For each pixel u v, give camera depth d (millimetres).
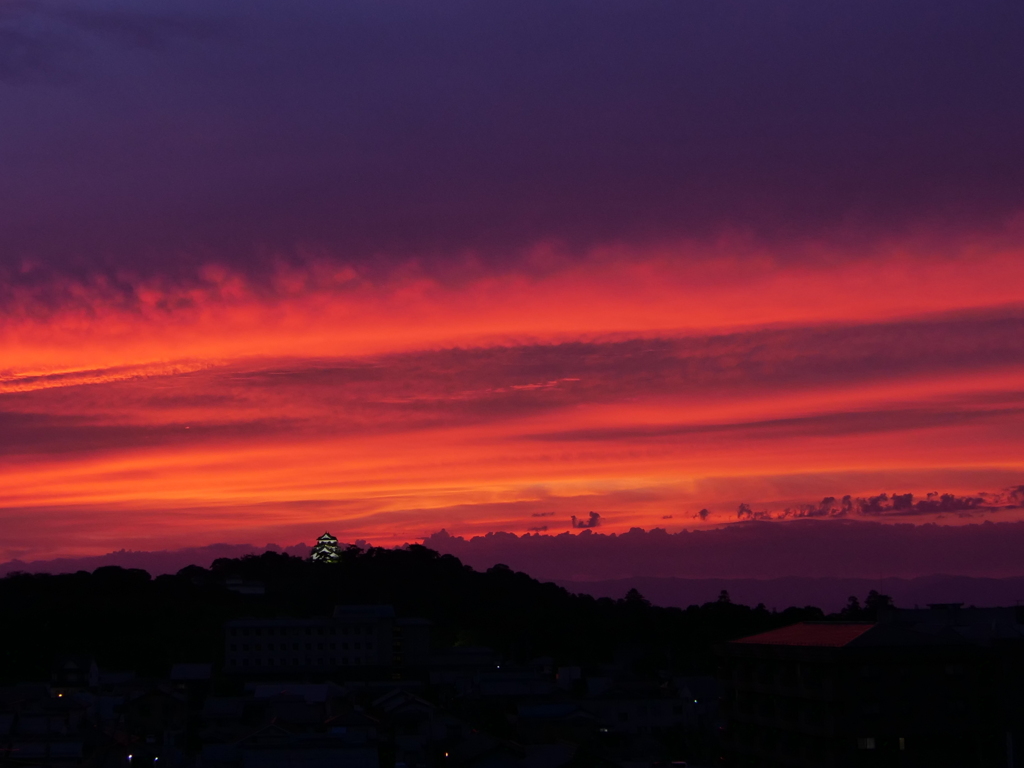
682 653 151875
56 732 80500
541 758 75938
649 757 85438
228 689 121875
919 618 72438
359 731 75562
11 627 152375
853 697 53219
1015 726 53312
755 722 62312
